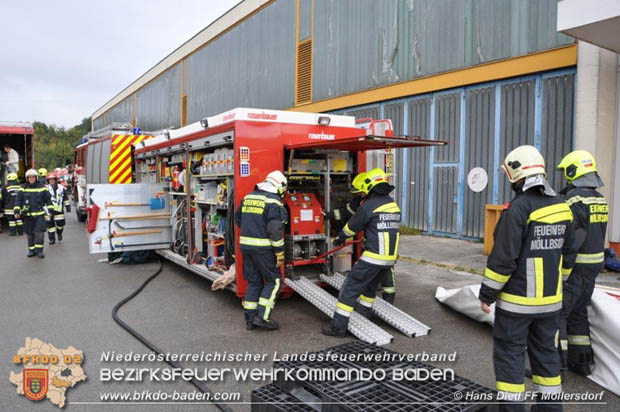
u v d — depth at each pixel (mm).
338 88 13391
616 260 7117
